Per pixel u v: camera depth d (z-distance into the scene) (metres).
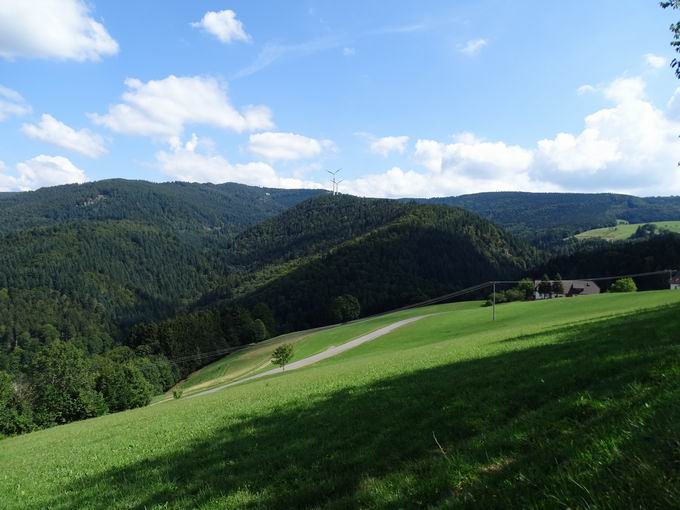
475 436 6.62
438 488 4.83
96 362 86.12
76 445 18.00
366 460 7.07
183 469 8.99
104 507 7.72
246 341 121.12
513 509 3.41
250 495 6.71
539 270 146.88
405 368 18.11
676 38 11.60
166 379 101.69
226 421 14.09
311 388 18.20
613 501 2.94
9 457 19.48
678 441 3.42
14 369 119.25
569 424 5.66
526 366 11.25
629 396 6.01
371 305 141.75
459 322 71.56
